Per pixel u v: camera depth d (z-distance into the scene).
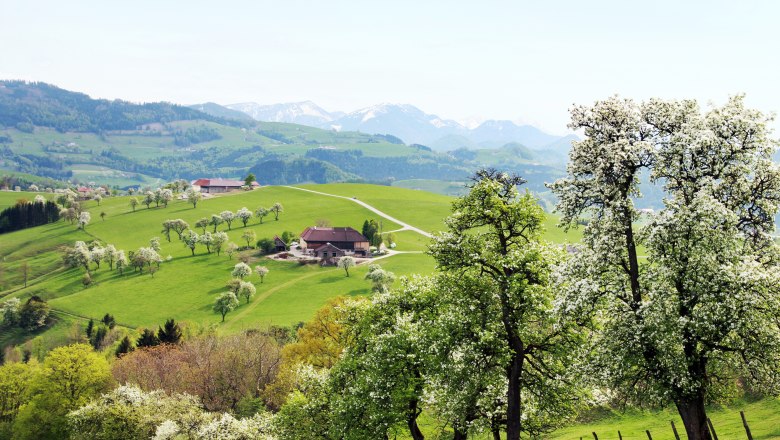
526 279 36.34
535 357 37.84
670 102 35.75
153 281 197.38
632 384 34.34
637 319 32.97
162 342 108.50
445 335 36.81
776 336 30.98
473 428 36.53
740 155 33.16
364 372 45.94
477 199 38.09
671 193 35.28
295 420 49.16
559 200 37.53
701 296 30.28
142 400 69.00
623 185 35.31
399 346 42.56
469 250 37.53
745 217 34.06
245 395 86.75
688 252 31.05
